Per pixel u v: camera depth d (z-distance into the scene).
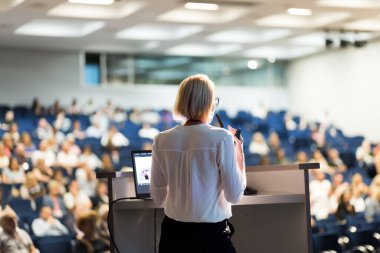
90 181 11.77
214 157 3.06
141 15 13.64
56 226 9.09
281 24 14.96
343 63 18.95
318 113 19.84
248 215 4.03
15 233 7.41
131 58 18.86
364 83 18.27
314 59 19.95
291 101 20.67
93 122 16.31
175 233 3.10
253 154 15.41
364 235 8.98
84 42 16.81
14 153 12.80
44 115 16.62
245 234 4.05
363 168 15.58
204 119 3.18
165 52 18.78
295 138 17.30
